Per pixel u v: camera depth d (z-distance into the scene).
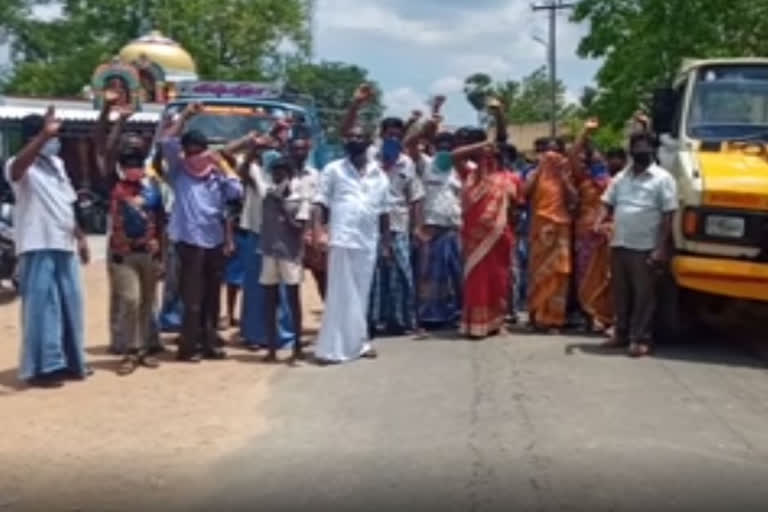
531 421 7.30
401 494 5.89
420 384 8.45
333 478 6.18
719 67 10.72
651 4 21.27
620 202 9.66
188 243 9.27
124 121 9.35
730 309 11.91
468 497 5.82
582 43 23.28
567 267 10.73
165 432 7.15
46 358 8.42
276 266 9.43
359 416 7.52
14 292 14.11
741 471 6.29
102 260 18.55
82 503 5.86
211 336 9.59
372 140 9.70
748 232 9.17
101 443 6.91
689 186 9.43
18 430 7.19
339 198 9.48
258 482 6.15
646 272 9.56
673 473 6.23
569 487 5.97
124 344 9.10
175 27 44.97
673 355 9.73
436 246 10.91
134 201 8.98
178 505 5.83
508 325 11.30
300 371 9.05
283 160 9.45
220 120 14.03
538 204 10.79
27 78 50.47
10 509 5.77
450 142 10.93
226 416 7.56
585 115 25.58
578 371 8.91
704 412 7.63
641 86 21.38
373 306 10.70
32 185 8.35
